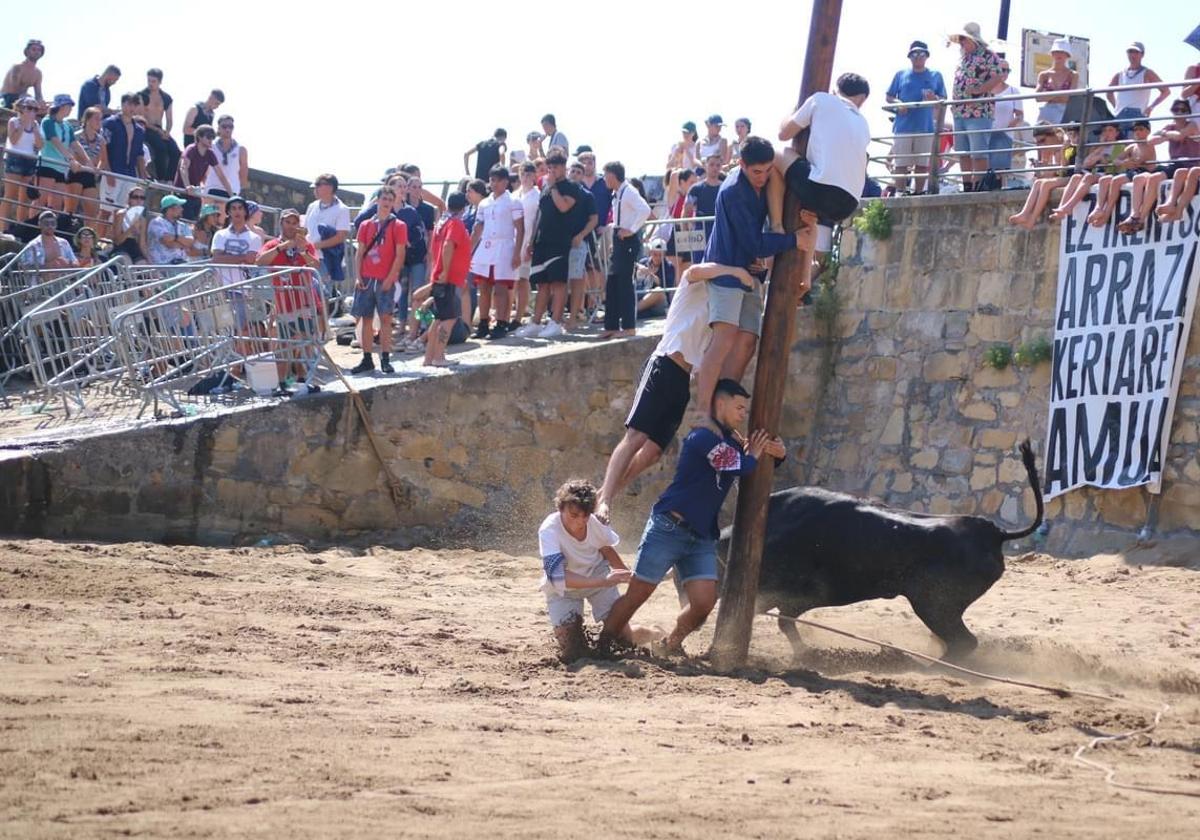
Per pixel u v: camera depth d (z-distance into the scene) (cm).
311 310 1681
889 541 970
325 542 1661
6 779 581
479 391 1755
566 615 945
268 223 2617
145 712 720
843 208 939
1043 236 1792
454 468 1739
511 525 1766
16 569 1212
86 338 1812
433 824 537
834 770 652
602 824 543
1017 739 744
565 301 2044
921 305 1923
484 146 2239
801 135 959
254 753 642
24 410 1797
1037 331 1788
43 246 1978
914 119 1977
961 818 568
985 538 977
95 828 517
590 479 1834
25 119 2153
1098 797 616
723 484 941
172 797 563
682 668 938
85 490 1535
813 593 995
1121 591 1418
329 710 750
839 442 1986
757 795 597
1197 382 1602
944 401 1880
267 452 1628
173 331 1670
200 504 1592
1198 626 1220
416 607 1191
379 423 1691
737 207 951
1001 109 1878
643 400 1006
